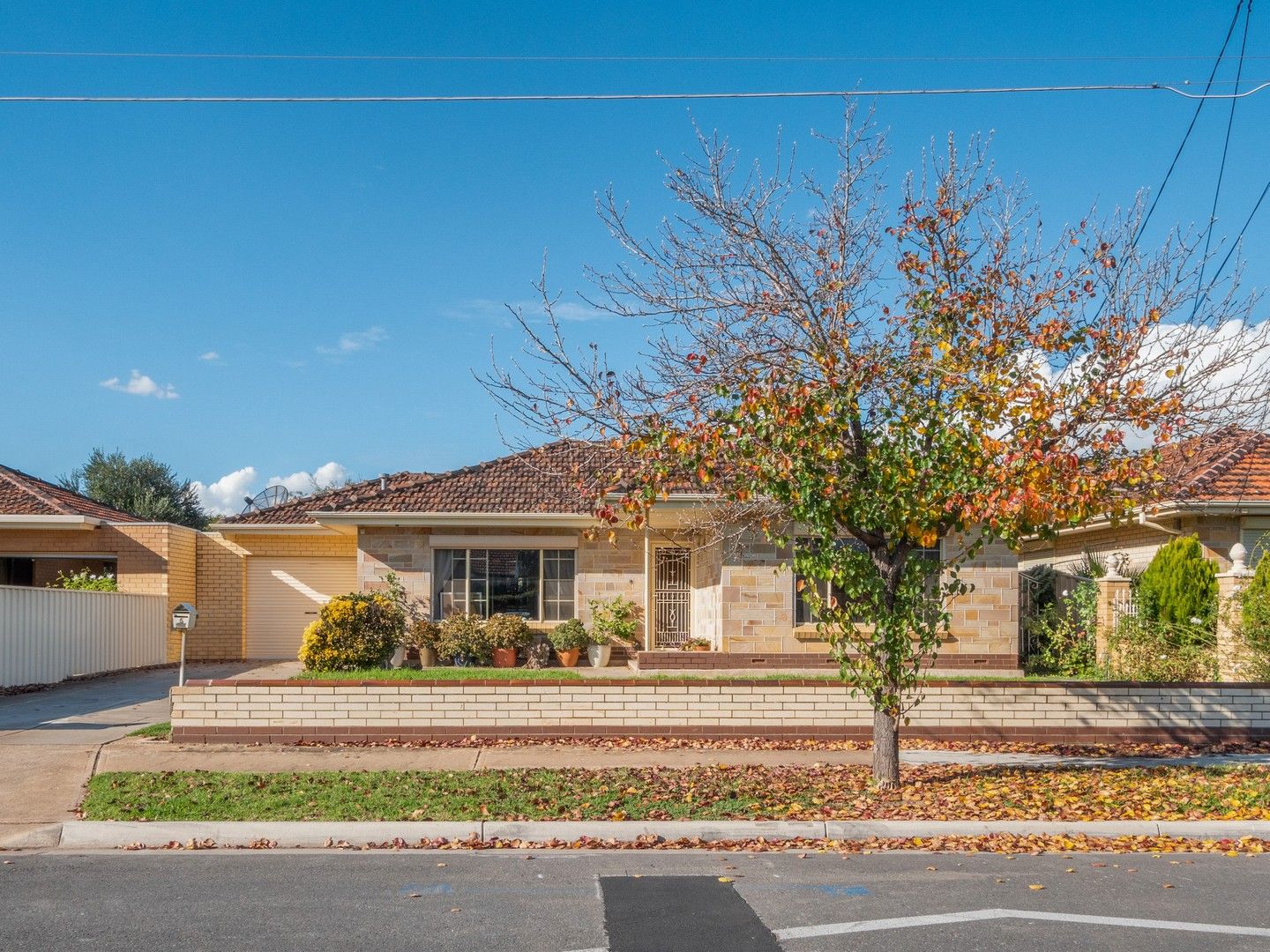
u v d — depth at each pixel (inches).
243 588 962.1
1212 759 477.1
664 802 380.8
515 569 810.2
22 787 406.0
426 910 270.2
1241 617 573.0
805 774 435.8
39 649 711.1
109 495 1588.3
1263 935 250.2
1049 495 358.0
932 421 389.7
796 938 247.6
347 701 502.0
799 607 689.0
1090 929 254.4
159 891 287.0
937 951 238.7
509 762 454.3
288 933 250.5
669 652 675.4
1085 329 399.2
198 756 462.3
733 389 414.0
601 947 241.8
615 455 474.6
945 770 450.0
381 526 800.9
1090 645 711.1
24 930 252.4
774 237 432.5
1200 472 671.1
